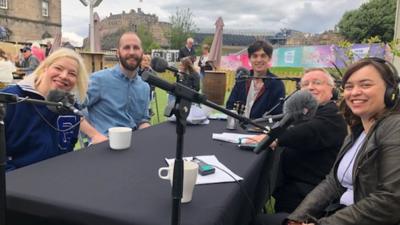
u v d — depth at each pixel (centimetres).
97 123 287
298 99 132
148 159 165
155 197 119
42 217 115
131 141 202
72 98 157
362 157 141
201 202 118
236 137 220
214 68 1041
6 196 118
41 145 191
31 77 201
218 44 1087
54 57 203
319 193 171
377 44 571
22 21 3041
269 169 204
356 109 151
